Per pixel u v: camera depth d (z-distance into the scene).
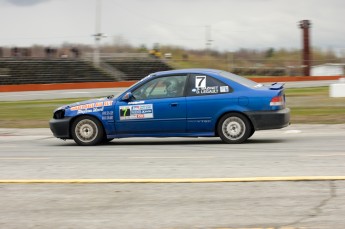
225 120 10.68
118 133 11.12
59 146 11.46
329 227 4.90
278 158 8.66
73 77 55.69
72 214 5.50
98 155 9.62
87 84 50.62
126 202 5.91
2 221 5.30
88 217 5.38
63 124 11.31
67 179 7.17
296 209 5.49
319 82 52.75
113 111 11.05
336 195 5.99
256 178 6.92
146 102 10.90
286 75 66.44
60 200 6.06
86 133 11.27
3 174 7.69
